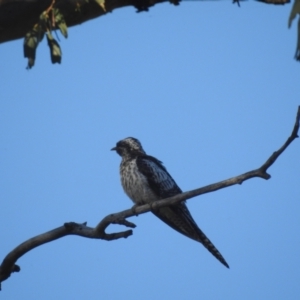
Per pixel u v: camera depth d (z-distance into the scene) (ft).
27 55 35.78
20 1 41.63
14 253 42.01
